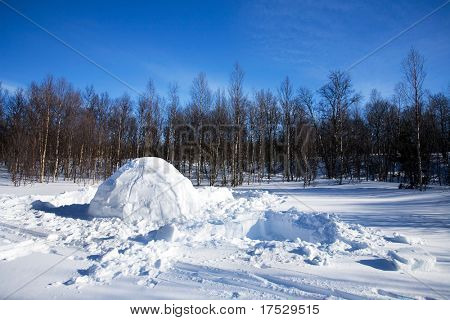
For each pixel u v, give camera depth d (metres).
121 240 6.55
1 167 36.00
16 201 11.00
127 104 34.09
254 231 8.09
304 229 7.40
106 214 8.55
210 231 7.21
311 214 8.23
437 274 4.86
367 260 5.42
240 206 11.58
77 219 8.42
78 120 33.28
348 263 5.28
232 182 27.78
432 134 35.25
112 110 37.19
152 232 6.94
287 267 5.06
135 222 8.14
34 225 7.71
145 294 4.11
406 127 29.95
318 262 5.20
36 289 4.24
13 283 4.41
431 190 17.88
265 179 33.62
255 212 8.73
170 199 8.62
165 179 9.03
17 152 25.81
